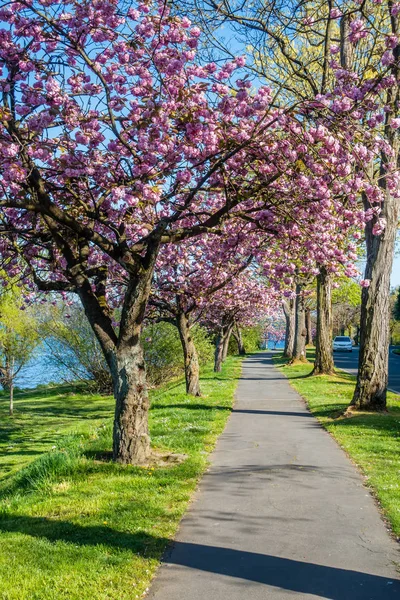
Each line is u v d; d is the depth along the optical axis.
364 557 4.92
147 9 7.55
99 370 28.53
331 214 8.59
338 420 12.50
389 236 13.29
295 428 11.74
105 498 6.63
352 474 7.82
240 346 56.53
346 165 7.15
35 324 23.11
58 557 4.91
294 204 8.23
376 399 13.30
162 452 8.95
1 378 24.05
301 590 4.30
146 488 7.01
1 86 7.34
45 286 9.69
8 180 7.16
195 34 7.46
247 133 7.66
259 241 10.90
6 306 21.33
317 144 7.30
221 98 7.23
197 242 12.90
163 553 5.03
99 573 4.58
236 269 16.41
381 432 10.74
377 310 13.38
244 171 8.55
